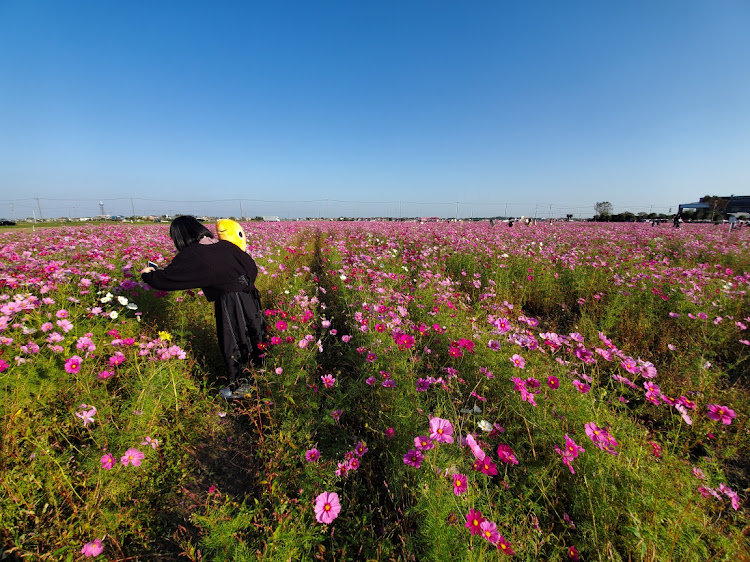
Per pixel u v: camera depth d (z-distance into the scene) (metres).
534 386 2.02
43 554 1.41
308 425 2.21
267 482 1.76
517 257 7.28
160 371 2.36
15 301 2.74
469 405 2.47
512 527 1.53
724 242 10.78
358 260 6.63
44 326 2.54
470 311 4.70
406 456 1.63
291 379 2.52
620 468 1.72
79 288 3.64
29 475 1.64
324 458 2.09
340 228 22.38
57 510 1.58
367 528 1.64
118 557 1.58
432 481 1.51
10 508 1.52
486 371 2.53
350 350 3.33
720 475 1.84
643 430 2.23
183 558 1.63
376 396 2.52
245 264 2.98
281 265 6.35
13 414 1.88
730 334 3.65
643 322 3.97
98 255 5.16
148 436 1.99
